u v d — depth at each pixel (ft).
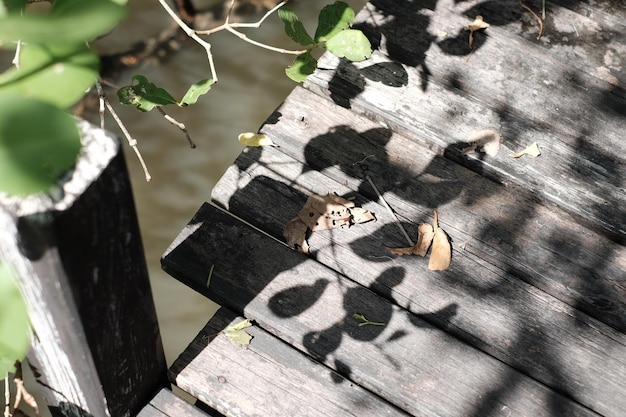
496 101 10.93
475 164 10.66
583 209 10.45
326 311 10.01
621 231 10.37
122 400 9.50
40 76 6.84
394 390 9.74
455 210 10.45
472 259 10.27
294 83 19.60
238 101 19.29
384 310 10.03
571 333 10.01
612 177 10.62
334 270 10.19
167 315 17.80
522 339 9.96
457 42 11.21
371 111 10.79
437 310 10.03
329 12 10.33
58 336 8.80
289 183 10.49
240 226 10.30
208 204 10.40
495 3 11.43
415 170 10.61
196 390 9.77
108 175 8.18
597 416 9.75
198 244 10.22
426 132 10.73
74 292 8.43
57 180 8.07
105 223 8.36
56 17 5.40
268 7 19.92
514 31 11.30
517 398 9.77
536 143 10.74
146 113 18.99
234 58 19.63
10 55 18.71
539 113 10.90
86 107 18.71
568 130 10.84
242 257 10.18
